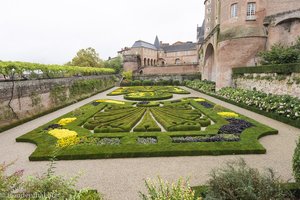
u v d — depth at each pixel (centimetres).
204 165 725
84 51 5394
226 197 379
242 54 2338
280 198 376
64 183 413
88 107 1803
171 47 7775
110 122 1229
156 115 1396
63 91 2233
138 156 810
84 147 862
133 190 580
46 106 1895
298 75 1433
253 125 1146
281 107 1292
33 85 1712
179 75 4750
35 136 1027
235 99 1881
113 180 638
